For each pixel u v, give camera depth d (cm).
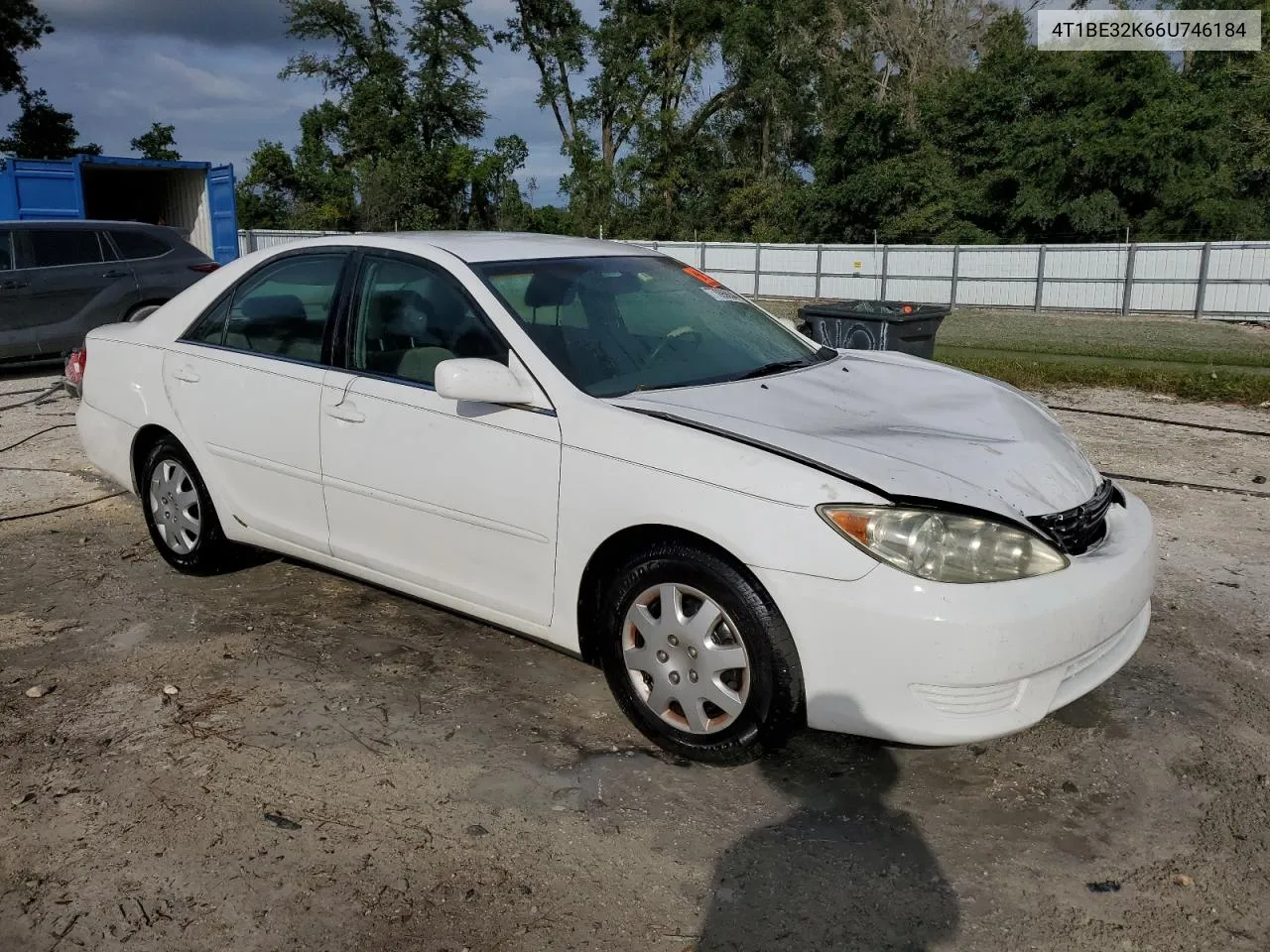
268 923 258
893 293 3238
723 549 305
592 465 326
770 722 306
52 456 730
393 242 405
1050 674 296
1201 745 345
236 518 446
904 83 4584
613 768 328
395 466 377
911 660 282
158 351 468
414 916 261
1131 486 665
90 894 268
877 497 288
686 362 378
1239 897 271
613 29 5184
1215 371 1369
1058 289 2972
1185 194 3547
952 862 284
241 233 3431
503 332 358
